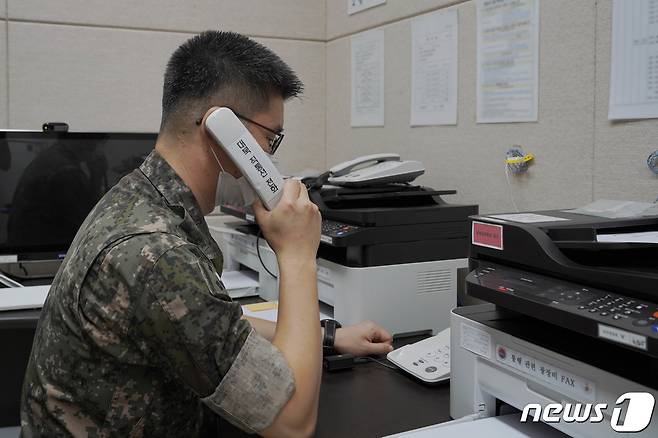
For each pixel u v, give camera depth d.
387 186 1.48
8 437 1.17
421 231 1.30
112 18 1.89
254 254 1.66
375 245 1.25
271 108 0.88
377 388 1.01
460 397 0.87
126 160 1.63
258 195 0.87
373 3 1.91
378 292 1.26
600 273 0.68
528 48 1.36
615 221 0.82
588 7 1.22
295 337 0.80
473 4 1.51
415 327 1.31
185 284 0.70
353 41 2.03
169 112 0.85
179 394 0.78
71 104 1.87
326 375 1.07
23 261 1.59
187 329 0.70
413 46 1.74
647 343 0.57
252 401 0.72
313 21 2.17
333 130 2.18
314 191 1.44
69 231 1.60
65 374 0.73
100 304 0.71
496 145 1.47
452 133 1.61
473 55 1.52
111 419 0.74
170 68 0.87
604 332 0.61
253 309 1.40
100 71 1.89
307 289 0.85
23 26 1.80
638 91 1.13
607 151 1.20
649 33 1.11
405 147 1.80
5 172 1.54
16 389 1.17
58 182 1.58
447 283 1.34
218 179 0.88
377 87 1.92
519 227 0.79
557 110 1.30
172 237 0.73
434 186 1.69
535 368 0.74
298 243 0.87
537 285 0.75
